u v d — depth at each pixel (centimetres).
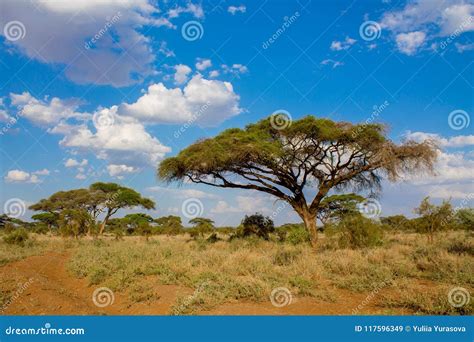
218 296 921
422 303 858
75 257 1620
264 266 1264
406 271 1219
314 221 2495
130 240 2967
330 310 866
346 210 2928
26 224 4897
